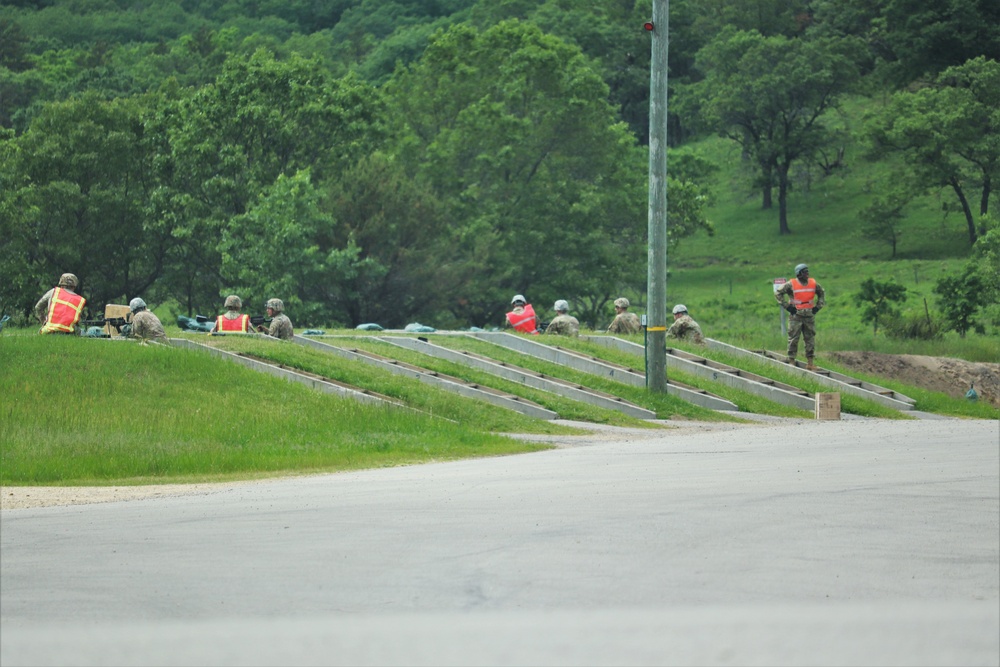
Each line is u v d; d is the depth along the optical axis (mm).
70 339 56875
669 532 23109
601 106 188750
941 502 27438
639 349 80000
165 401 51125
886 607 16484
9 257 137125
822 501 27734
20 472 37469
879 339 119812
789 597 17109
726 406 68438
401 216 146500
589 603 16703
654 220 68188
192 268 153250
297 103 157000
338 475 38031
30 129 153000
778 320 199000
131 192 153375
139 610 16422
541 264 176000
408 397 57812
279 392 54406
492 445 48031
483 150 180750
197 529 24156
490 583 18156
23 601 17156
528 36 196375
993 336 141750
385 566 19594
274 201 135250
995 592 17516
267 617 15922
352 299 142500
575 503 27547
